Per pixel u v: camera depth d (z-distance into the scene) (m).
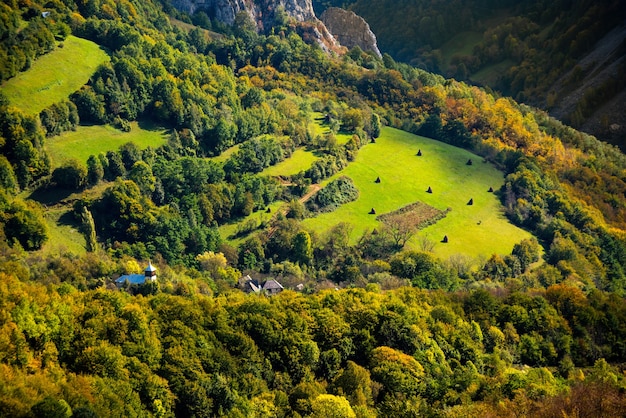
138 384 113.50
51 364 113.50
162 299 141.00
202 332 128.88
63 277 154.50
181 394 115.81
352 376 125.75
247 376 123.00
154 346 122.00
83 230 177.00
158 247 182.00
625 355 156.62
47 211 179.38
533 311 161.12
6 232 161.50
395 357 132.00
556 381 135.88
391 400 118.62
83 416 98.12
